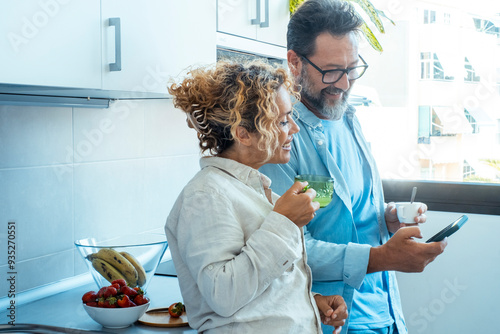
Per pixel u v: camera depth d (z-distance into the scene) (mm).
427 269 2617
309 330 1129
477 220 2545
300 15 1473
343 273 1348
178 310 1434
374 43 2781
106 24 1305
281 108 1132
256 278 1000
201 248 1017
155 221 2064
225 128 1129
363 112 2838
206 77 1130
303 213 1078
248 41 1904
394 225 1635
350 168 1535
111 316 1333
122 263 1465
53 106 1581
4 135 1500
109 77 1320
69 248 1711
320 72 1453
